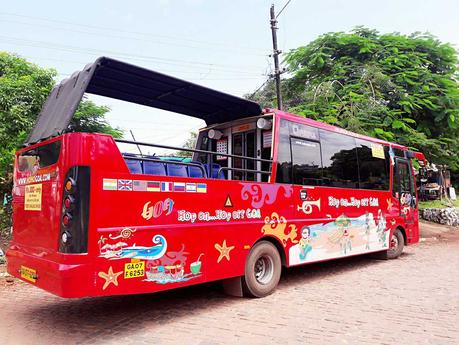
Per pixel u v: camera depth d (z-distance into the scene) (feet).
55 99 18.33
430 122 49.24
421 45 51.80
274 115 22.52
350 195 27.91
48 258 14.69
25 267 16.08
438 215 65.62
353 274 27.20
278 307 18.89
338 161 27.17
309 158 24.52
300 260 23.12
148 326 16.37
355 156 29.12
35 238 16.01
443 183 80.07
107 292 14.24
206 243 17.88
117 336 15.19
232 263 19.11
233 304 19.49
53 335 15.39
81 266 13.65
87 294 13.73
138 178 15.51
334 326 16.01
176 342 14.44
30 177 16.85
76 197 13.94
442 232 56.03
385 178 32.81
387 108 45.29
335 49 53.26
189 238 17.16
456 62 50.88
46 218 15.17
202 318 17.33
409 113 46.09
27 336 15.31
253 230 20.26
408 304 19.17
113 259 14.49
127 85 19.66
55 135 15.61
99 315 18.07
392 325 16.10
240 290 20.33
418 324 16.19
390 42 53.01
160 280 15.93
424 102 45.68
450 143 50.88
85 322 17.01
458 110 45.24
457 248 41.19
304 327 15.92
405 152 36.65
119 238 14.71
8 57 41.93
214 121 26.48
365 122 43.93
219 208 18.66
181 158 21.25
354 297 20.71
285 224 22.24
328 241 25.41
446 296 20.66
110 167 14.75
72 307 19.51
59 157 14.62
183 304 19.66
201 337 14.93
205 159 26.99
